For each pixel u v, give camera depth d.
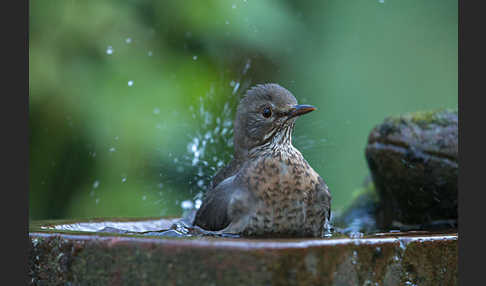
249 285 5.08
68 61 11.38
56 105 11.12
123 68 11.46
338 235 6.80
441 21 16.06
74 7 11.54
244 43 12.01
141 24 11.80
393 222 9.46
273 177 6.92
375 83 14.81
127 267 5.52
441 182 8.68
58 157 11.27
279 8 12.77
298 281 5.14
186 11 11.59
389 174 9.09
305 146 10.06
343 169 13.55
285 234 7.03
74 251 5.81
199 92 11.58
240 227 6.96
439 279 6.20
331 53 14.16
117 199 10.93
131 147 10.99
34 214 11.22
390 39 15.27
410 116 9.11
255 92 7.66
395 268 5.84
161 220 8.55
